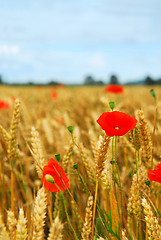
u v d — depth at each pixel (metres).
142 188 0.94
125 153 1.13
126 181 1.10
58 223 0.79
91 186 1.00
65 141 1.21
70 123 1.68
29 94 6.75
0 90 7.72
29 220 1.01
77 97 5.84
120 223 0.94
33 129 0.96
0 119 1.24
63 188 0.86
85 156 1.01
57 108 3.90
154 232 0.82
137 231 0.96
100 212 0.93
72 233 1.03
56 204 1.03
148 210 0.83
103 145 0.88
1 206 1.16
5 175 1.27
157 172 0.86
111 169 0.95
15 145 1.09
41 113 3.22
